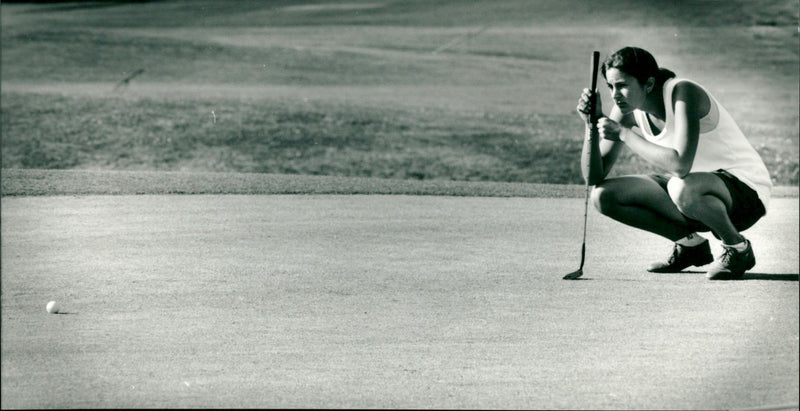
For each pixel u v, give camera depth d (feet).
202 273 56.49
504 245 65.92
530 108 290.97
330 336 42.68
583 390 35.09
